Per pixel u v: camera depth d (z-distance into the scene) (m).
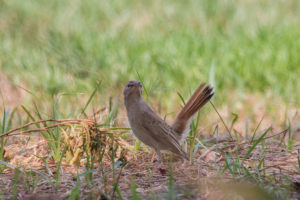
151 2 26.31
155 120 8.02
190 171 7.89
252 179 7.20
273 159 8.55
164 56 17.31
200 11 24.20
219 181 7.12
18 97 14.23
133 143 9.45
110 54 17.58
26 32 19.17
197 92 8.45
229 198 6.64
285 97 13.93
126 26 22.11
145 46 18.62
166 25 22.27
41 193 7.07
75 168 8.16
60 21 21.92
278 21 22.38
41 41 18.05
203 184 7.12
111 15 23.84
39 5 24.81
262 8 24.86
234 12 23.88
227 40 19.23
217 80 14.85
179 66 16.14
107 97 12.52
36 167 8.20
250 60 16.48
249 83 15.23
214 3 25.48
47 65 16.08
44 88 14.26
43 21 21.69
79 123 8.34
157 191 7.04
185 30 20.73
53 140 8.50
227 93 14.56
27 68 16.05
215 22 22.44
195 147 8.57
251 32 20.27
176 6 25.36
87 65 15.22
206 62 16.59
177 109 13.01
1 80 15.35
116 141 8.37
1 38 19.36
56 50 16.64
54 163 8.35
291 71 15.97
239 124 11.85
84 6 25.08
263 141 8.73
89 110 11.41
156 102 13.58
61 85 14.30
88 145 8.11
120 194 6.59
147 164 8.30
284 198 6.58
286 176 7.39
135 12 24.45
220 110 12.90
